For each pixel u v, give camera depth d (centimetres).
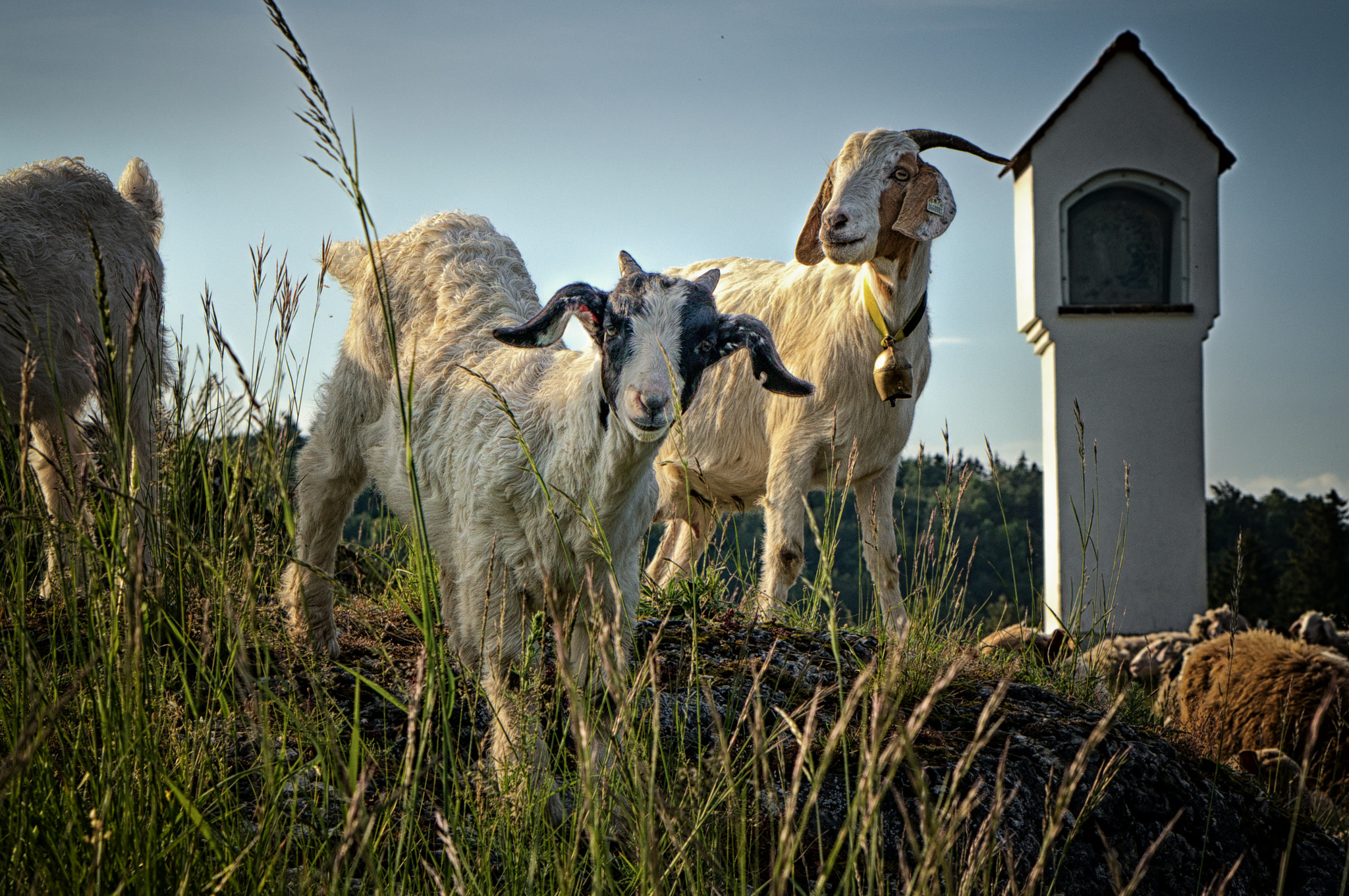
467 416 352
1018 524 1520
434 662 238
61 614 284
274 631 289
